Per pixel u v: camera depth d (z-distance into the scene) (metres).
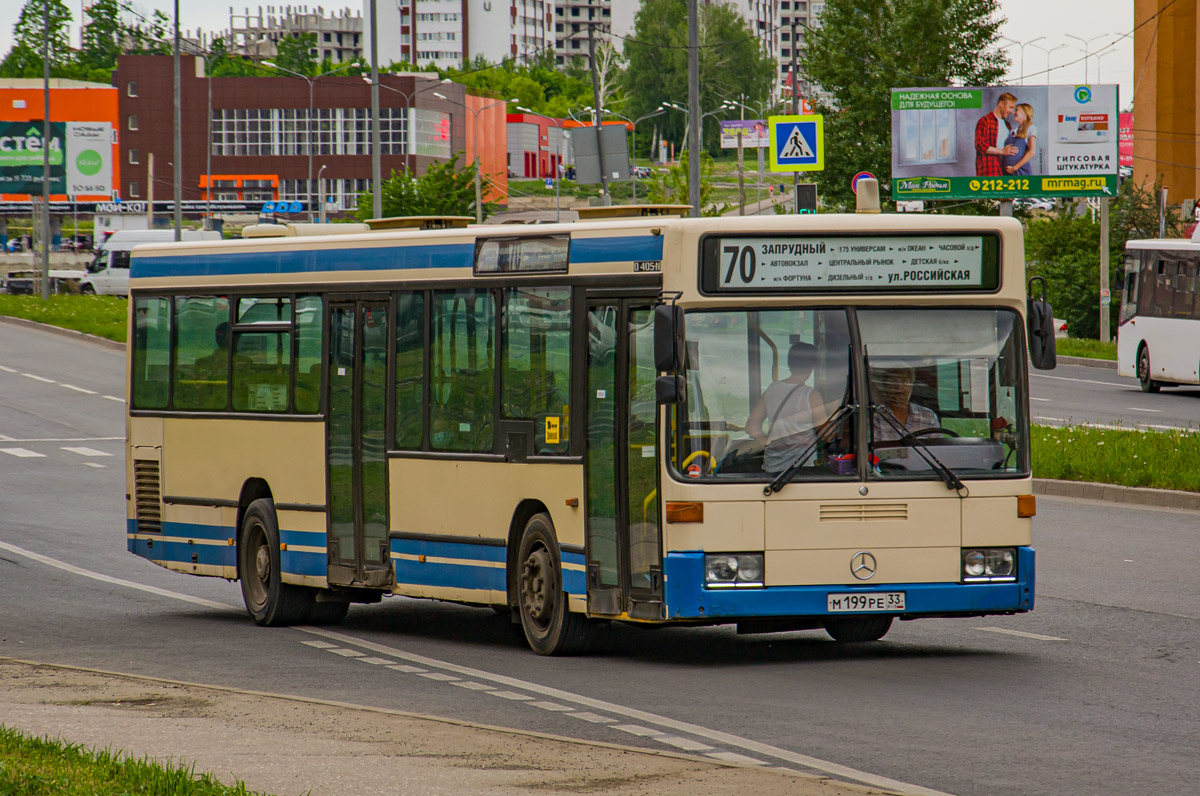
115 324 149.12
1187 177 185.25
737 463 27.66
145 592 42.81
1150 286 102.00
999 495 28.25
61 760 20.47
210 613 39.34
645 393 28.45
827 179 178.62
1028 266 166.00
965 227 28.61
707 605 27.34
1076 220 166.75
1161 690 25.98
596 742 21.70
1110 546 45.47
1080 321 162.75
